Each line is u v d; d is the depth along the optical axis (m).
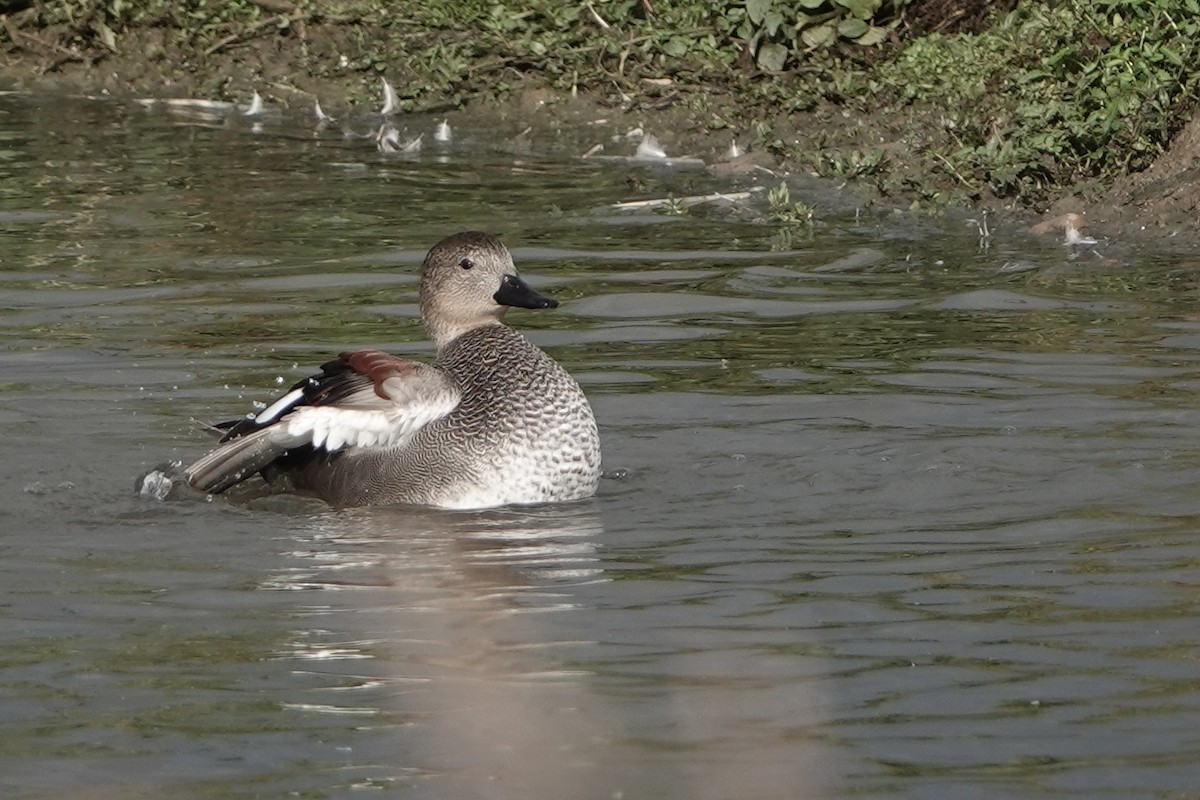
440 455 10.87
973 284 15.88
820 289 15.88
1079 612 8.69
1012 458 11.38
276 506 10.94
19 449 11.74
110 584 9.34
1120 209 17.91
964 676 7.90
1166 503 10.46
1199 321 14.47
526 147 21.95
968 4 22.78
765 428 12.15
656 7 24.23
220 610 8.93
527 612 8.84
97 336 14.46
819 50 22.69
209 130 23.03
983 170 18.98
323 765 7.07
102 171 20.73
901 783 6.87
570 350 14.16
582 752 7.13
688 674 7.94
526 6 24.64
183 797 6.81
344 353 11.39
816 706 7.59
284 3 25.91
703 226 18.28
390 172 20.72
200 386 13.21
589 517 10.54
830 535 10.06
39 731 7.43
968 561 9.52
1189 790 6.79
